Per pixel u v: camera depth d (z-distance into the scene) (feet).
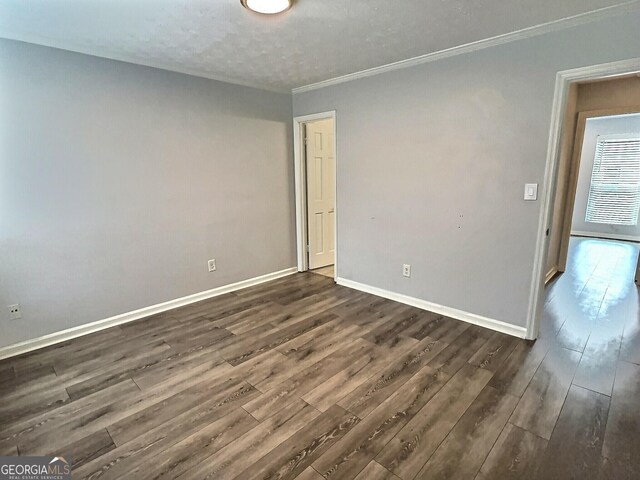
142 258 10.28
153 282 10.62
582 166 22.75
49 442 5.62
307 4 6.40
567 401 6.42
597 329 9.32
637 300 11.35
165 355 8.28
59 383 7.20
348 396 6.67
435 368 7.57
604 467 5.00
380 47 8.73
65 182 8.66
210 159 11.43
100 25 7.26
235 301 11.68
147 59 9.43
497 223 8.92
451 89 9.19
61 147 8.51
